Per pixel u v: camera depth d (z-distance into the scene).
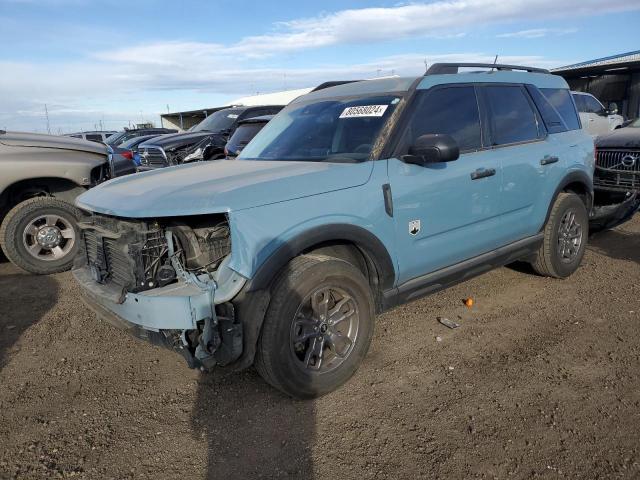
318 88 5.16
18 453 2.85
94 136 28.84
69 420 3.15
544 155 4.71
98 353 4.02
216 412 3.19
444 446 2.77
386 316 4.50
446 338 4.04
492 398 3.19
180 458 2.78
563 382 3.34
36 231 5.95
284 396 3.34
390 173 3.53
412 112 3.78
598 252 6.20
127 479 2.63
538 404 3.11
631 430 2.83
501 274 5.50
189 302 2.77
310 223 3.08
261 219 2.92
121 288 3.17
